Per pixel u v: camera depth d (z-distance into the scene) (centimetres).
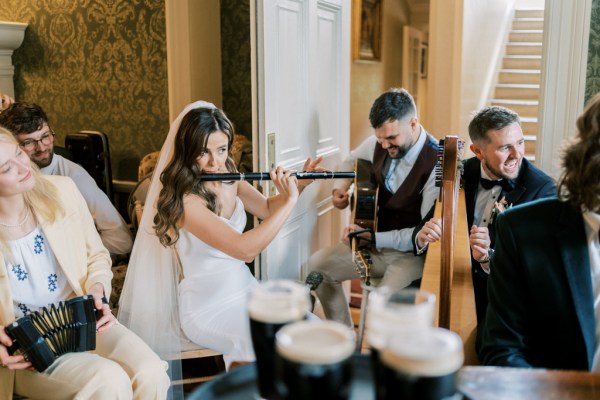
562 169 132
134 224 323
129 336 216
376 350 77
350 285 412
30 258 204
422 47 828
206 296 240
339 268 313
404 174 293
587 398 97
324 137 347
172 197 229
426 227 250
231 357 229
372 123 288
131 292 248
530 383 102
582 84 290
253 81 271
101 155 371
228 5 403
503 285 140
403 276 284
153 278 244
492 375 104
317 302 359
